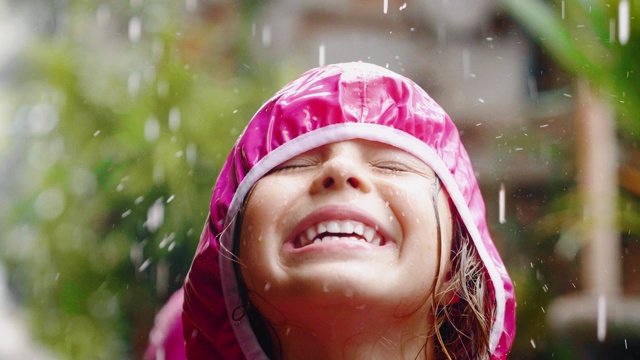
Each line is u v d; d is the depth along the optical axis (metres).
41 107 8.13
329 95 1.85
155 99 7.37
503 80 7.61
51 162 7.64
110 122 7.50
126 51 7.93
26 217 8.08
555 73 6.78
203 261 1.95
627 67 3.75
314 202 1.64
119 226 7.16
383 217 1.63
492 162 6.77
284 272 1.62
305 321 1.64
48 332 7.43
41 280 7.64
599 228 4.65
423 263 1.64
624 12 3.75
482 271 1.90
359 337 1.64
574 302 4.83
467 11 8.29
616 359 4.49
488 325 1.90
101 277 7.24
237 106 7.51
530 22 4.00
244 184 1.81
